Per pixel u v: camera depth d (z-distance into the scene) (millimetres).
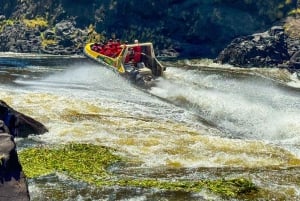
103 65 85000
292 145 40781
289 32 196500
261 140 42906
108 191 27625
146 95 63500
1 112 39938
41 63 137750
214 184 28672
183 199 26391
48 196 26797
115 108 53375
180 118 51000
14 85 72188
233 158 35656
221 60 163125
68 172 30875
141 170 32281
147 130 43625
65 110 50594
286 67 144500
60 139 39969
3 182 24828
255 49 152125
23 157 33875
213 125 49344
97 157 34562
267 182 29594
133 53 77688
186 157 35688
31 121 41438
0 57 178875
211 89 65438
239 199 26547
